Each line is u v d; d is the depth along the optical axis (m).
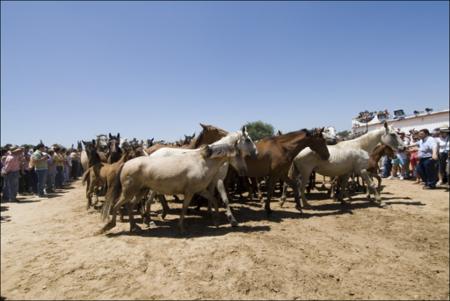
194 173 6.89
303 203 9.70
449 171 12.46
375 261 6.45
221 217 8.57
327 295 5.10
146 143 17.11
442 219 9.12
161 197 8.26
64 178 19.03
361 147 10.35
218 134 9.08
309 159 9.48
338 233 7.65
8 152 12.80
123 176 6.92
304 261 5.98
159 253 5.91
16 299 4.75
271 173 8.61
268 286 5.10
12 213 10.38
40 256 6.09
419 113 18.98
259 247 6.24
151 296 4.74
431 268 6.48
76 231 7.61
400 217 9.09
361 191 12.65
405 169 15.49
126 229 7.45
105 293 4.82
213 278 5.19
